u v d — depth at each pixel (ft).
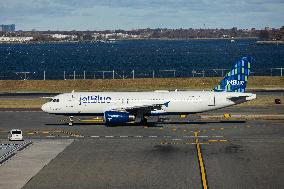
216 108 527.40
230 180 314.35
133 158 377.30
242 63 531.91
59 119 572.51
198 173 332.19
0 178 321.93
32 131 497.46
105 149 410.93
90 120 565.94
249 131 489.67
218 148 412.16
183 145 425.69
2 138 462.19
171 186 302.04
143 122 535.19
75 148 414.41
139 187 300.40
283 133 477.77
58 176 326.24
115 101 523.70
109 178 320.91
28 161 368.07
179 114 528.22
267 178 318.65
